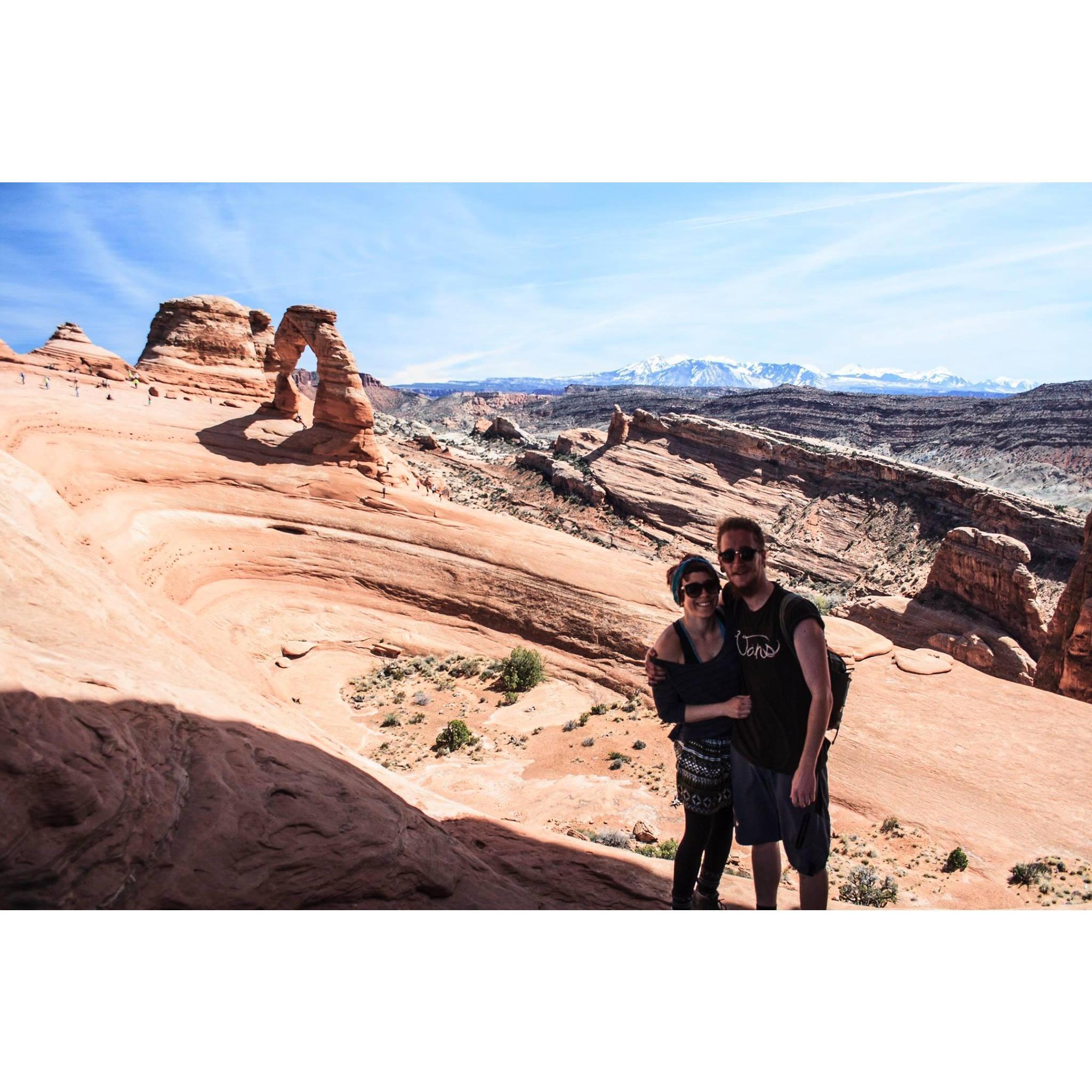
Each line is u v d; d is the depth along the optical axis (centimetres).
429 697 2411
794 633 336
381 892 383
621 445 10512
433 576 3042
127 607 723
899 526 8306
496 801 1684
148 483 2858
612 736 2095
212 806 346
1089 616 3625
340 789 420
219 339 5519
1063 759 1836
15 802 265
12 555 586
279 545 2984
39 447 2523
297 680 2458
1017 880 1412
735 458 9869
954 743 1906
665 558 8238
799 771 336
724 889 509
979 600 5362
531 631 2872
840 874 1391
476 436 14188
